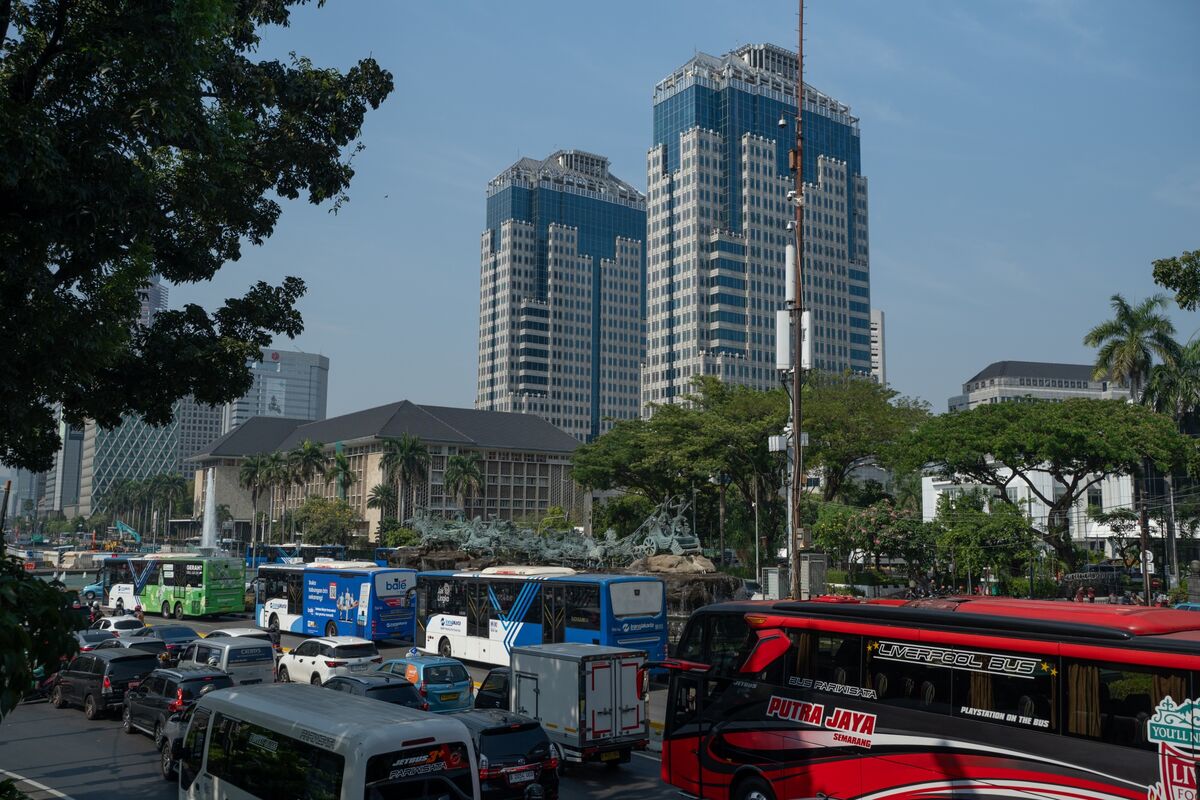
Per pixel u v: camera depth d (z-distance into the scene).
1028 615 11.83
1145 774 10.07
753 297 183.38
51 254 13.52
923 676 12.45
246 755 12.04
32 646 7.63
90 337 14.05
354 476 143.62
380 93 20.02
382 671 22.11
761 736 14.46
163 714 20.94
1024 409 52.88
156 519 194.50
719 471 67.88
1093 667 10.71
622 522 85.44
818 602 14.40
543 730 15.46
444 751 10.86
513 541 52.44
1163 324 60.41
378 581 40.41
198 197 16.56
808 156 194.62
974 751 11.66
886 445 61.75
